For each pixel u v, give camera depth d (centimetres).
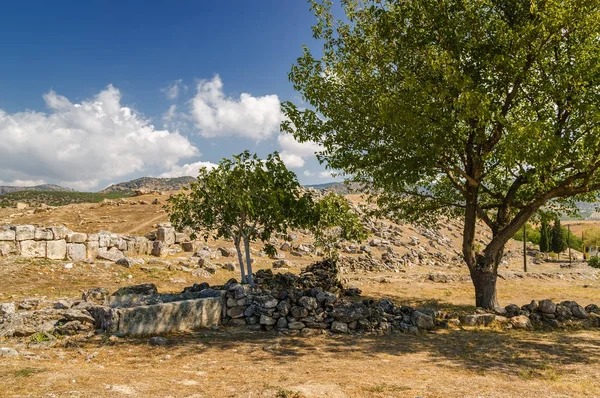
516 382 812
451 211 2114
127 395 638
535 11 1295
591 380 837
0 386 641
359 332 1274
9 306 1309
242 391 691
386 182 1555
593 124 1257
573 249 7519
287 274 1881
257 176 1544
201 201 1680
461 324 1408
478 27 1430
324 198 2011
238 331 1231
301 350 1058
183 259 2694
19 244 2206
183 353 983
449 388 755
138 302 1316
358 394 701
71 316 1147
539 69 1461
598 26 1362
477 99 1225
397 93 1434
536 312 1502
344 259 3278
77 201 12825
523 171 1539
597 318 1456
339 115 1562
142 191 5716
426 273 3253
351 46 1681
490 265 1664
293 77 1686
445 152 1527
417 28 1522
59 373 737
